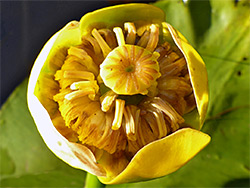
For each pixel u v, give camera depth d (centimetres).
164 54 16
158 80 16
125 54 16
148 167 15
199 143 15
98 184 18
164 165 15
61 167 21
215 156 20
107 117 16
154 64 16
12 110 21
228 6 19
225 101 20
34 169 21
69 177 21
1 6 21
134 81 16
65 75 16
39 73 16
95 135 16
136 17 16
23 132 21
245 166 20
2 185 21
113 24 16
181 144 15
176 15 20
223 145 20
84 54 16
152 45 16
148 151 15
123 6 16
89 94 16
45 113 15
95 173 15
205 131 20
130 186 20
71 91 16
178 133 15
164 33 16
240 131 20
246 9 19
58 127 16
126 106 16
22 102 21
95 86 16
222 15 19
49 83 16
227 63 20
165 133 16
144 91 16
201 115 15
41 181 21
